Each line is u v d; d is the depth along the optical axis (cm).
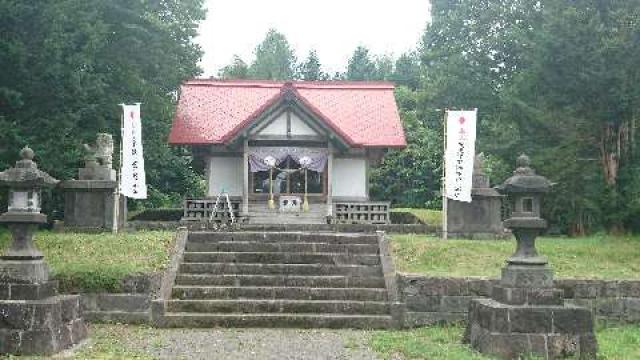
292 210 2486
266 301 1345
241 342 1147
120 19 2273
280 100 2416
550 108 2248
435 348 1084
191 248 1595
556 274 1478
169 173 3766
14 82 1884
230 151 2569
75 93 1917
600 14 2062
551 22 2053
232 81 2912
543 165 2147
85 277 1331
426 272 1434
